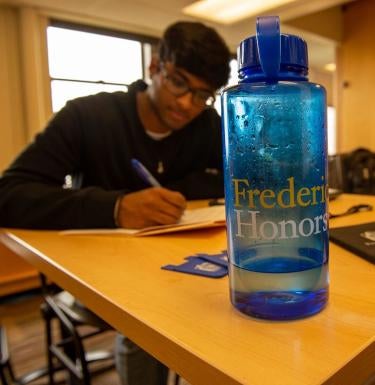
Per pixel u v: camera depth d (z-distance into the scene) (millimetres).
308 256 313
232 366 252
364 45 4086
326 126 326
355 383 259
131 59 3672
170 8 3186
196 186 1254
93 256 552
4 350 1457
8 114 2975
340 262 465
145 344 326
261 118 306
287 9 3314
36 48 3049
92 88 3457
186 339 291
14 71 2998
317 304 318
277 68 302
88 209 741
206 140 1371
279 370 244
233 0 3098
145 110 1236
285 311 308
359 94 4160
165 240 629
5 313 2260
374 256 456
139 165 963
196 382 272
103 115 1201
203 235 654
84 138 1164
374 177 2119
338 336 283
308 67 324
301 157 309
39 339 1896
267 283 310
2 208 800
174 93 1111
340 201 976
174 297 380
